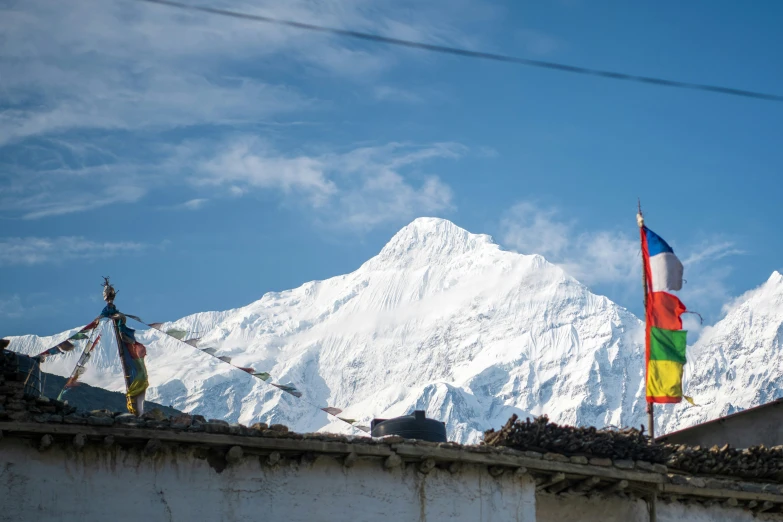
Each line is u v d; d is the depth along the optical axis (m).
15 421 20.81
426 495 24.70
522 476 26.05
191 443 22.41
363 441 23.97
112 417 21.86
